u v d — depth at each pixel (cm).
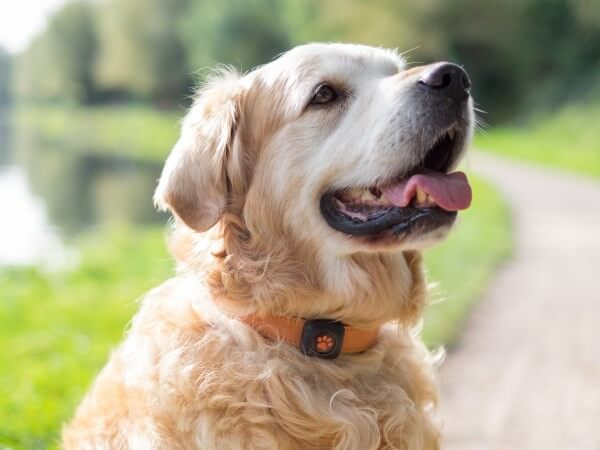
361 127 99
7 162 1029
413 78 98
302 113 100
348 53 103
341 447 91
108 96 2295
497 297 230
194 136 100
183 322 94
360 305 97
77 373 168
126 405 93
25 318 237
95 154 1181
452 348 178
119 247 388
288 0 1329
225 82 105
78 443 96
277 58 105
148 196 699
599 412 144
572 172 631
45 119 2303
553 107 973
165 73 1750
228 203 100
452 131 99
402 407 95
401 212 96
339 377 94
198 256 98
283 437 91
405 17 1170
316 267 98
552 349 178
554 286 244
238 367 91
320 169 99
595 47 1016
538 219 392
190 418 89
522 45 1141
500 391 154
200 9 1548
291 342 96
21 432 132
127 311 240
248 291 96
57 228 512
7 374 168
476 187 527
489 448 131
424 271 104
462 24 1148
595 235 345
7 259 377
